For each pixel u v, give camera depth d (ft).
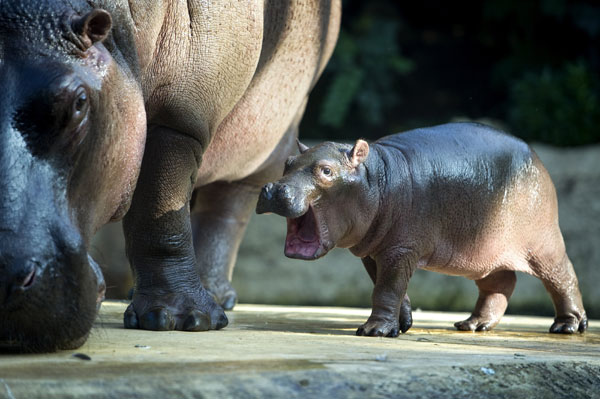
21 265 19.60
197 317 30.37
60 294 20.36
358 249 31.63
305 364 20.16
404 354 23.09
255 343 25.02
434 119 118.32
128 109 25.11
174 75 30.68
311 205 29.60
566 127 96.84
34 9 22.40
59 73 21.59
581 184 81.30
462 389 20.34
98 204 24.21
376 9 119.34
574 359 23.66
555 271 36.17
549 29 111.75
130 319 30.27
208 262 46.75
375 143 33.09
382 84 112.27
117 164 24.75
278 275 80.64
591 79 101.19
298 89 43.91
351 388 18.93
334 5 47.47
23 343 20.36
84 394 16.57
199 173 41.91
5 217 20.04
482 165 33.40
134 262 31.91
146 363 19.58
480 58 122.93
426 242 31.89
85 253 21.09
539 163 35.50
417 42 124.98
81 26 22.56
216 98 32.50
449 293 76.89
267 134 43.01
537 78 101.04
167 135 31.35
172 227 31.58
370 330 29.84
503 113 115.14
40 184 20.85
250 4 32.89
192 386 17.51
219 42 31.60
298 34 42.04
